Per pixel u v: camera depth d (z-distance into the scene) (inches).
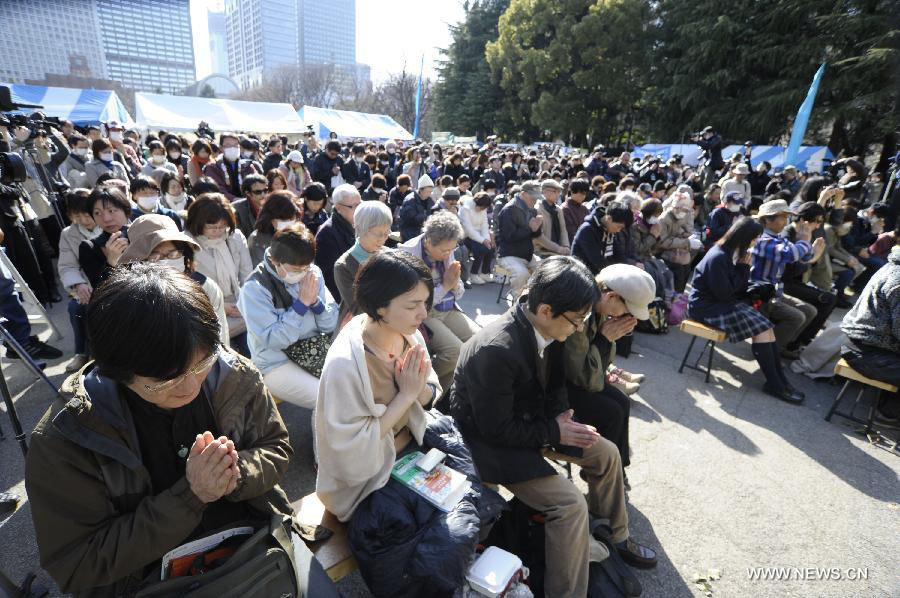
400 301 63.6
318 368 104.0
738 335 152.9
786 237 195.5
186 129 696.4
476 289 264.7
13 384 137.7
